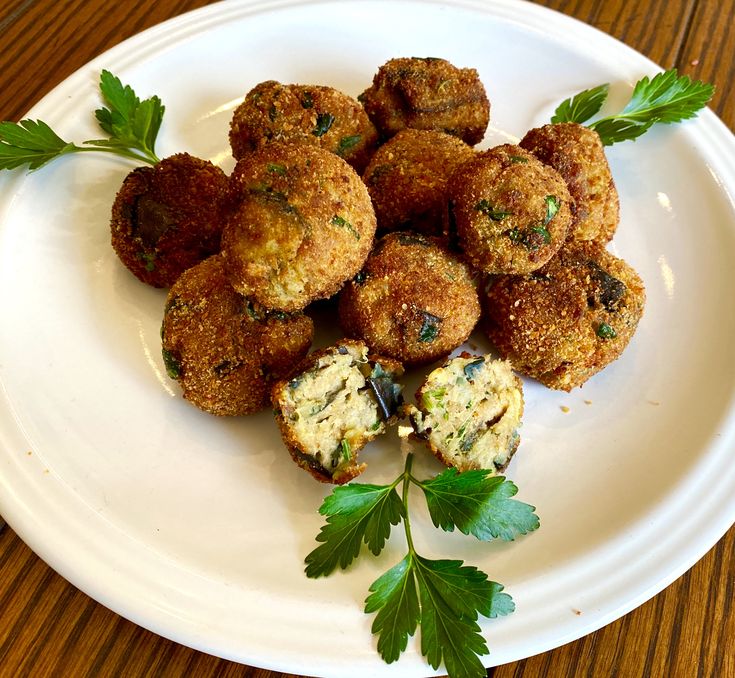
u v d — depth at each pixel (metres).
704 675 0.17
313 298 0.19
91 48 0.30
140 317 0.21
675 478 0.18
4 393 0.18
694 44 0.31
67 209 0.22
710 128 0.25
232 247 0.18
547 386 0.21
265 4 0.27
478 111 0.24
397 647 0.15
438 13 0.28
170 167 0.22
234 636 0.15
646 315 0.22
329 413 0.19
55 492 0.17
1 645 0.17
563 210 0.19
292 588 0.16
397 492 0.19
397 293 0.19
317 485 0.19
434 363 0.21
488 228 0.19
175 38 0.26
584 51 0.27
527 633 0.15
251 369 0.19
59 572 0.16
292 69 0.27
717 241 0.23
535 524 0.17
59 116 0.24
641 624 0.18
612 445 0.20
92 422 0.19
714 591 0.18
